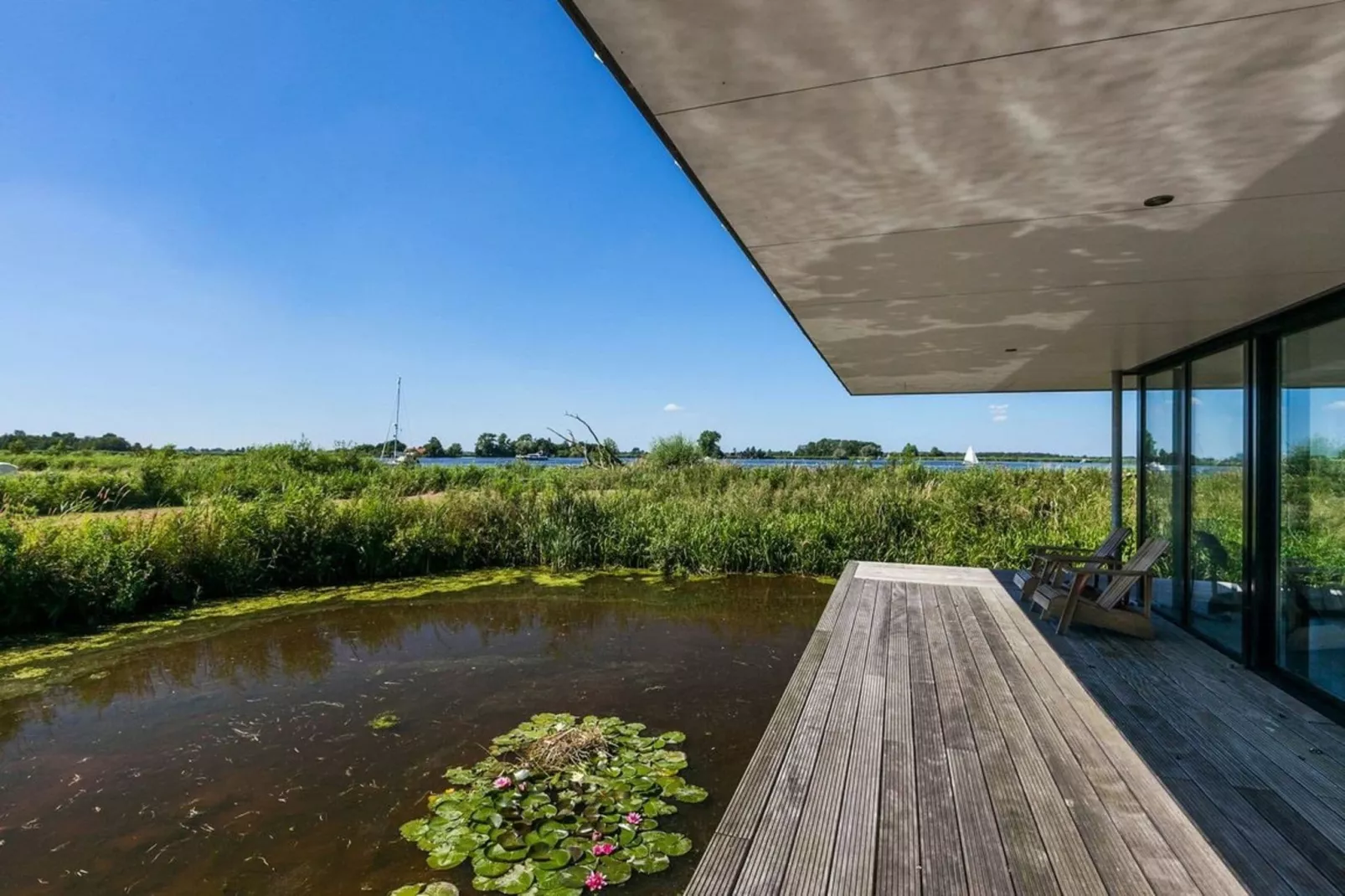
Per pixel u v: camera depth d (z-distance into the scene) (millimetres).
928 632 4473
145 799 3652
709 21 1292
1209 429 4387
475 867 2990
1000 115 1623
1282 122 1609
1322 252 2535
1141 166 1867
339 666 5840
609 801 3506
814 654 4008
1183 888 1850
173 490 13430
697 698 5004
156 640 6645
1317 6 1182
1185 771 2535
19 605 6898
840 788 2408
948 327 4031
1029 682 3514
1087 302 3383
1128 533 5363
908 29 1299
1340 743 2797
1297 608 3443
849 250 2645
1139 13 1223
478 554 10031
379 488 12203
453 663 5871
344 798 3623
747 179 2020
